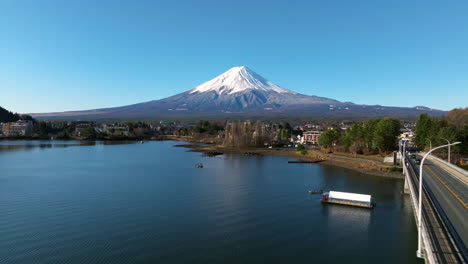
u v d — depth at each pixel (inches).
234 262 2064.5
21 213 3019.2
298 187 4163.4
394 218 2864.2
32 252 2193.7
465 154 5433.1
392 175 4913.9
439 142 5393.7
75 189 4037.9
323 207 3206.2
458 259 1568.7
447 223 1991.9
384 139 6722.4
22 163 6471.5
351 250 2231.8
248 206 3260.3
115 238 2432.3
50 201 3444.9
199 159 7450.8
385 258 2105.1
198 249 2246.6
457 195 2664.9
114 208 3189.0
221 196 3681.1
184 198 3582.7
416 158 5349.4
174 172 5442.9
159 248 2260.1
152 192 3880.4
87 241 2374.5
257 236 2475.4
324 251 2214.6
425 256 1863.9
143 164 6466.5
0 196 3659.0
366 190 3937.0
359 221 2792.8
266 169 5831.7
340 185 4271.7
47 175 5064.0
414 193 2501.2
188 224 2733.8
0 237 2445.9
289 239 2417.6
